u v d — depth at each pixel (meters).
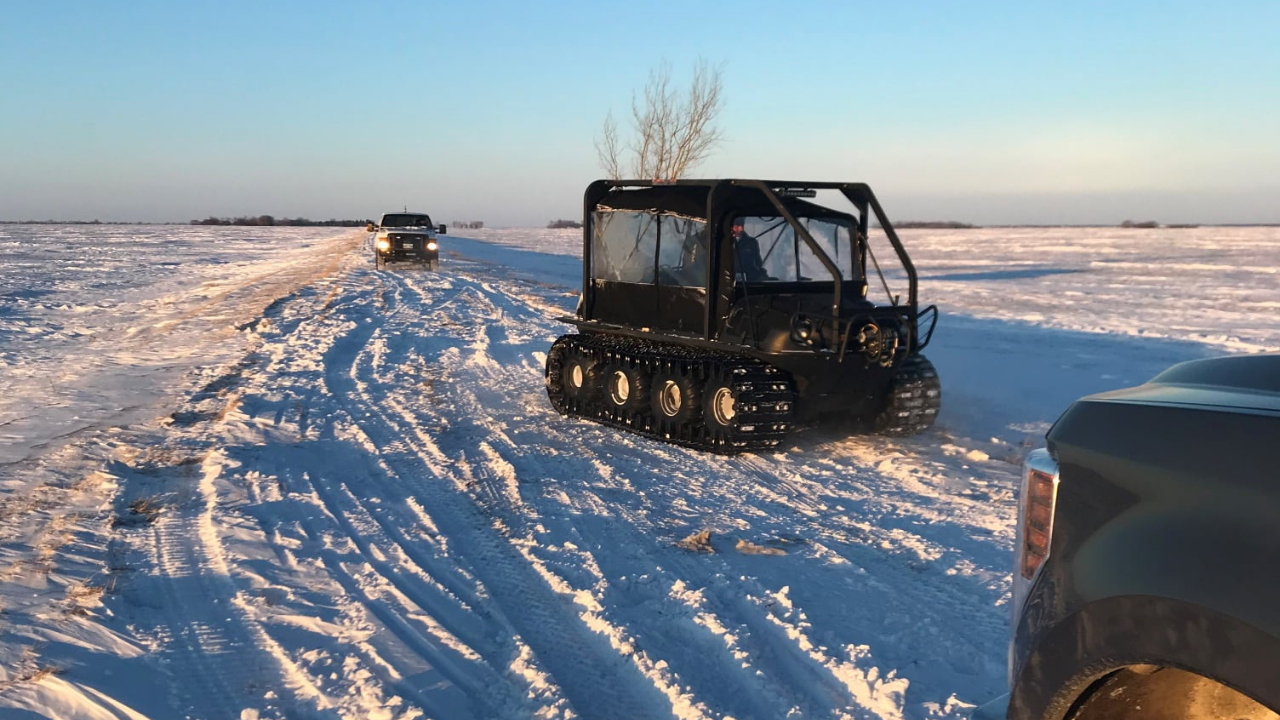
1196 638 1.99
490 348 15.92
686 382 9.13
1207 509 2.07
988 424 10.14
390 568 5.79
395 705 4.04
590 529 6.58
